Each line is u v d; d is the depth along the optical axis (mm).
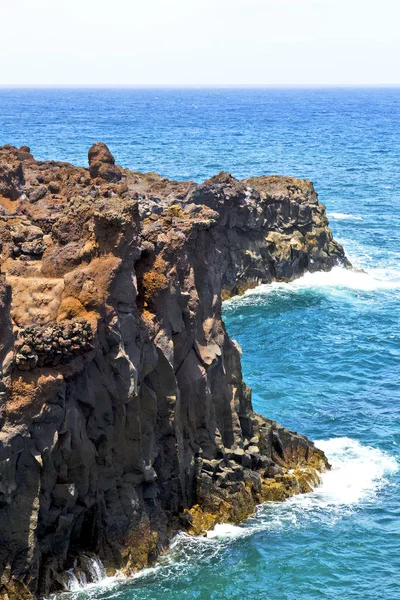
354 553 33531
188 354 35031
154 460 33094
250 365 54812
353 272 78938
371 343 59469
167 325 33406
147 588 30500
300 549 33531
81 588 29953
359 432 44844
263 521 35344
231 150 181250
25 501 28031
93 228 31234
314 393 50219
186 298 34625
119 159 154250
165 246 34219
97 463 30625
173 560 32281
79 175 49500
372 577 32219
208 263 36812
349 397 49719
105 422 30359
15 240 33844
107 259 30391
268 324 63656
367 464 41156
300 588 31328
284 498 37125
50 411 28078
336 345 59031
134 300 31141
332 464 41000
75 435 29094
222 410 36625
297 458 39875
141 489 32312
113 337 29938
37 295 29969
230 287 70000
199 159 159875
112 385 30188
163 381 32938
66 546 30000
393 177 143625
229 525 34906
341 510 36625
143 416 32156
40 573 29172
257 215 71688
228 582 31312
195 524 34156
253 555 32906
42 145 172125
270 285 73188
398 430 45062
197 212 41562
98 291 29891
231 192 69125
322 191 127062
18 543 28047
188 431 34969
